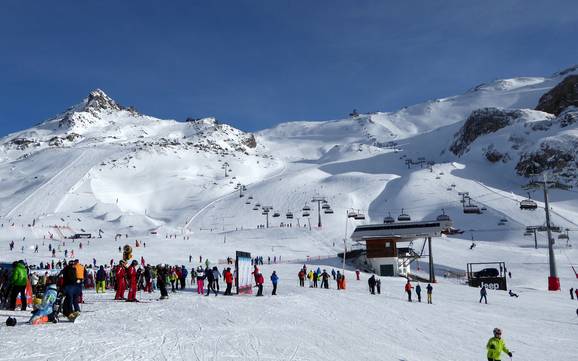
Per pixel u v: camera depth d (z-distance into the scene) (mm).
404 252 75750
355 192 181250
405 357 17312
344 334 19812
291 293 32844
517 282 67188
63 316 18016
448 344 21094
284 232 114625
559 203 149375
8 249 89438
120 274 24844
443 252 91250
